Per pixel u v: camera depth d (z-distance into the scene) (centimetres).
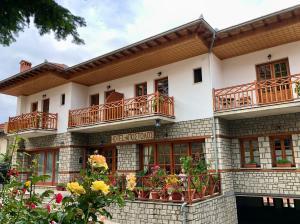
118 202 313
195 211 798
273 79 950
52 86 1598
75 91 1510
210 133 1058
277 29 944
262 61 1080
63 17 405
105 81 1483
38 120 1480
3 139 2069
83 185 297
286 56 1028
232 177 1079
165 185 883
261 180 1016
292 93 925
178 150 1158
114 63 1249
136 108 1185
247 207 1220
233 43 1047
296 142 962
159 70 1262
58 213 289
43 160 1599
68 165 1420
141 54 1159
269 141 1023
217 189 990
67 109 1495
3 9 369
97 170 334
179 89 1174
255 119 1065
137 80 1338
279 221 1155
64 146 1466
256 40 1024
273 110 948
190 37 1023
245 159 1081
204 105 1091
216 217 906
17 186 355
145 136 1241
